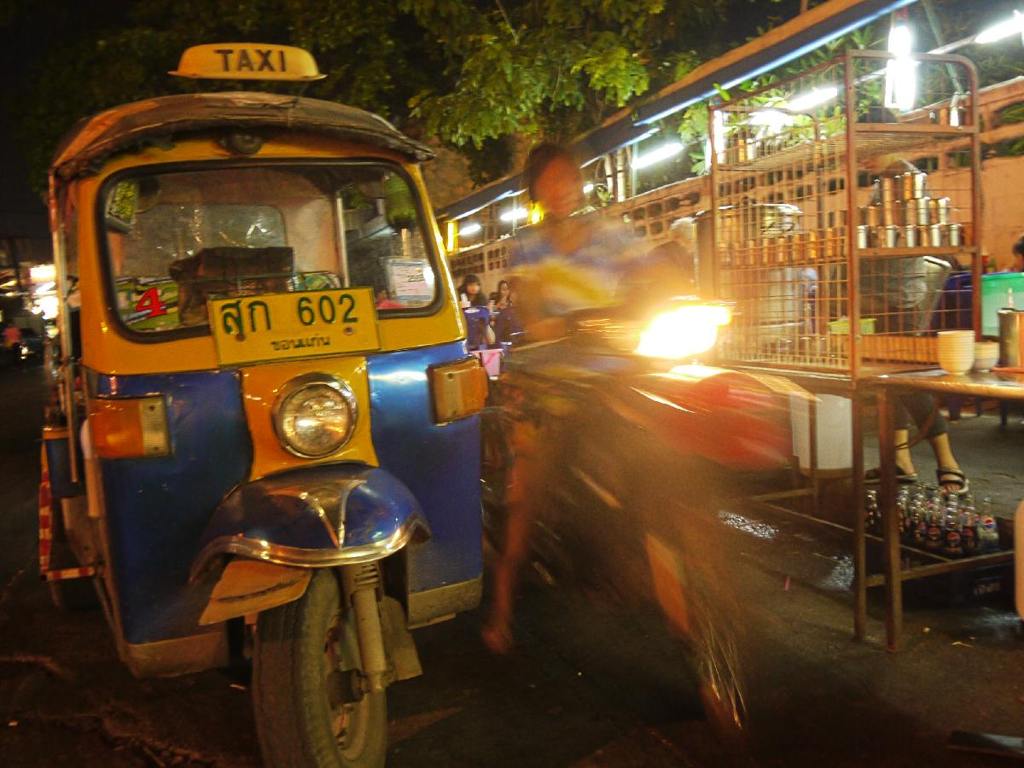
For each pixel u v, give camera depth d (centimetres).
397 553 320
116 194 302
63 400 409
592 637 399
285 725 249
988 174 818
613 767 297
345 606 274
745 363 434
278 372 290
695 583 296
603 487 317
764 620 393
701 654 295
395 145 325
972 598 401
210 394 285
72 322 359
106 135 297
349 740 282
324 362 297
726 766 291
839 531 430
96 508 317
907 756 289
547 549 358
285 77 362
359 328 304
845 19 593
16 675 401
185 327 290
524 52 1005
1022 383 311
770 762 289
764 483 489
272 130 312
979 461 643
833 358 391
